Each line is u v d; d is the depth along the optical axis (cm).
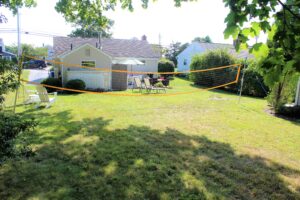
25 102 924
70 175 363
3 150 272
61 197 307
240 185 354
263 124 722
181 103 1042
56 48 1862
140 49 2367
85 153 445
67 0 801
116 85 1590
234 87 1555
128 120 709
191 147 501
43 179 349
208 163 423
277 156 475
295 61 150
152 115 792
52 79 1416
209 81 1772
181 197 318
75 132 570
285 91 870
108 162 411
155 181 354
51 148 465
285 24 150
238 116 820
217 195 325
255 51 166
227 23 161
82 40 2162
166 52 4134
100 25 917
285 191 344
